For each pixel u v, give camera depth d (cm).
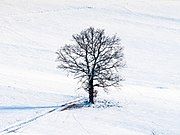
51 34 12812
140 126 5262
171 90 8312
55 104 5884
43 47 11288
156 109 6219
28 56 10238
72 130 4681
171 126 5406
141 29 14312
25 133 4338
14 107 5484
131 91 7650
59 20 14388
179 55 11994
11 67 9006
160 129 5228
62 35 12850
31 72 8669
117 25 14550
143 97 7150
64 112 5453
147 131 5094
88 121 5116
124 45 12481
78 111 5575
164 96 7444
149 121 5528
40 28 13300
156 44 12888
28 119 4959
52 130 4591
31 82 7475
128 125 5228
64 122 4969
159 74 10112
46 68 9356
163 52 12162
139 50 12131
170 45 12900
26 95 6191
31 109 5469
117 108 5991
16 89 6494
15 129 4484
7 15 14362
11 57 10000
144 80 9406
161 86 9012
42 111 5409
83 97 6500
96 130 4778
